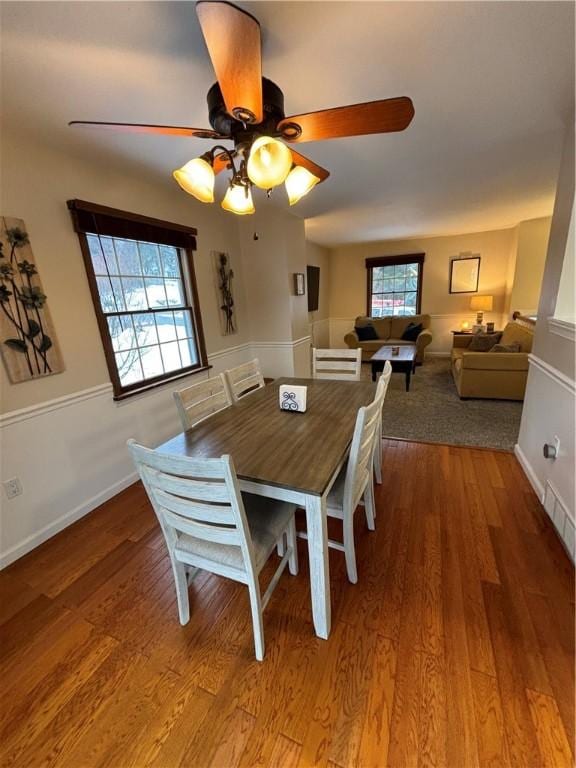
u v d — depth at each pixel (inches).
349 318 296.2
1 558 73.4
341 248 284.2
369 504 75.8
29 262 76.4
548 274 88.1
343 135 53.9
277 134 53.8
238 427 68.2
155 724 44.6
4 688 49.9
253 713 45.2
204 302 135.8
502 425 132.5
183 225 121.2
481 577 64.0
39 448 80.5
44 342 80.0
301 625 56.7
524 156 101.0
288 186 62.6
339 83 63.5
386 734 42.1
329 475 49.6
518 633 53.3
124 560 74.0
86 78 57.5
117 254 100.9
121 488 102.0
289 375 167.3
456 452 112.4
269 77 61.0
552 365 82.0
